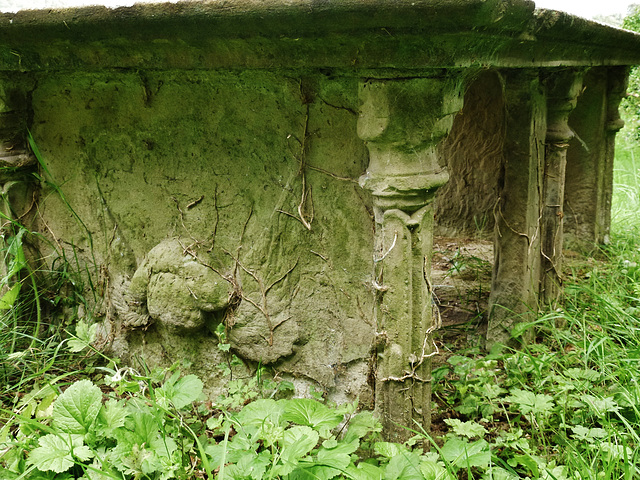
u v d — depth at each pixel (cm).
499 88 391
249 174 212
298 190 205
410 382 192
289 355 217
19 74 231
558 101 271
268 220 212
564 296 308
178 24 171
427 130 173
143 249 236
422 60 159
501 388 232
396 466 169
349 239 201
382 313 190
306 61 174
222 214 218
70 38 190
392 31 153
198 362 233
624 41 265
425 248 187
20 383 217
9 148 238
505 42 169
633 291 320
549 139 277
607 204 405
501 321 273
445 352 277
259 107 204
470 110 410
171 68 195
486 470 182
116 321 248
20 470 169
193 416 214
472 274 358
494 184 418
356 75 177
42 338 257
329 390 213
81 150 238
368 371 202
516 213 264
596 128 387
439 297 329
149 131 223
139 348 244
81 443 171
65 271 252
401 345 189
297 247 210
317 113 195
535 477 177
